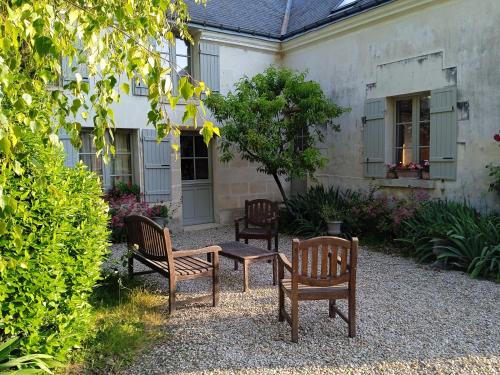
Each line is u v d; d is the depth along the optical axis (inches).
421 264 212.8
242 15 350.6
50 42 62.3
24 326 96.1
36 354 95.3
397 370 107.5
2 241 91.4
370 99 286.8
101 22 75.7
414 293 168.2
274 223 233.0
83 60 83.4
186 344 123.3
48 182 95.3
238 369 108.6
